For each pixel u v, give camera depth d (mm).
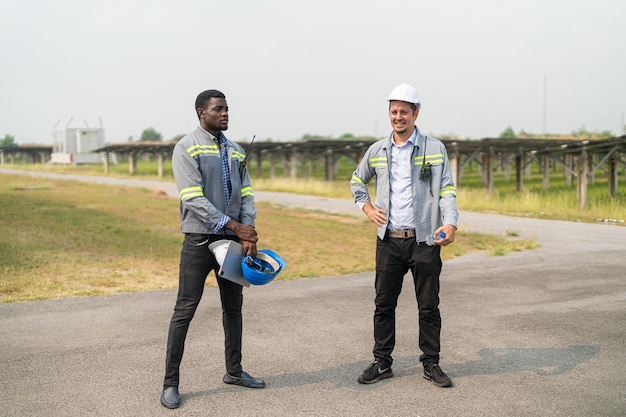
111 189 32812
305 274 9352
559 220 18797
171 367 4012
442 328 5883
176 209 21562
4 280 8180
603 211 19781
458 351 5133
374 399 4062
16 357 4914
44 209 20344
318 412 3844
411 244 4312
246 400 4047
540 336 5594
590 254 11125
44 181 40562
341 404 3977
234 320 4293
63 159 77312
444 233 4184
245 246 4043
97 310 6602
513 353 5074
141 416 3779
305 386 4309
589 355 5016
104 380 4398
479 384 4336
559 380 4414
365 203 4516
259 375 4543
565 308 6723
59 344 5289
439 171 4312
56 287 7922
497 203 23047
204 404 3979
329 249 12461
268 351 5137
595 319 6227
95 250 11430
